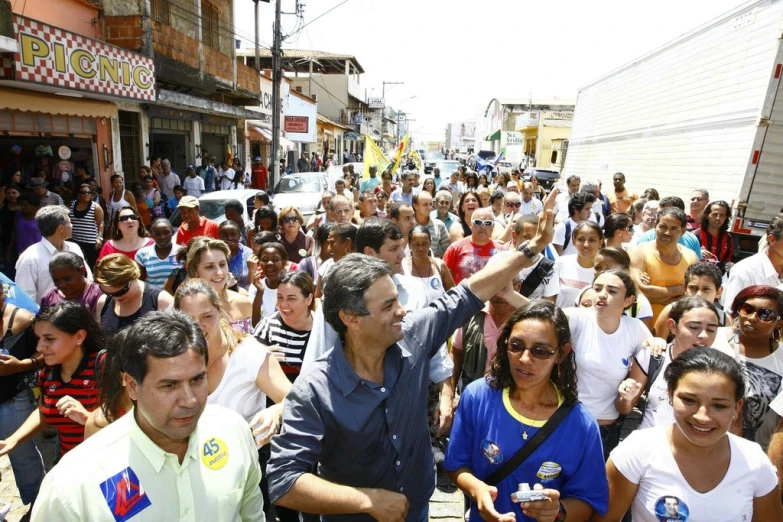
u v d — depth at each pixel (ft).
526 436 7.11
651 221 21.06
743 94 24.61
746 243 25.00
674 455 6.83
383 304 6.28
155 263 17.31
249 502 6.45
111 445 5.34
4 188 29.53
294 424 6.38
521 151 118.42
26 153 35.86
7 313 11.03
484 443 7.34
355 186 42.14
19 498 12.10
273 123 54.24
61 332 8.93
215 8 58.29
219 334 8.79
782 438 7.68
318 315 9.05
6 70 25.85
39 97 31.42
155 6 45.47
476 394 7.57
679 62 32.19
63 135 35.40
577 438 7.00
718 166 26.35
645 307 12.82
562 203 31.76
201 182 50.08
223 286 12.36
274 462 6.19
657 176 34.71
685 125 30.78
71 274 12.23
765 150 23.36
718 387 6.27
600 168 48.14
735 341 9.68
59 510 5.04
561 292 14.79
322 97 149.48
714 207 19.57
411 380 6.88
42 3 34.60
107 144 40.40
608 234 18.65
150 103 42.47
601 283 10.16
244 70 64.49
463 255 16.34
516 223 15.23
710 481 6.66
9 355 10.65
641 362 10.23
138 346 5.28
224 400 8.82
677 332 9.61
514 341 7.01
